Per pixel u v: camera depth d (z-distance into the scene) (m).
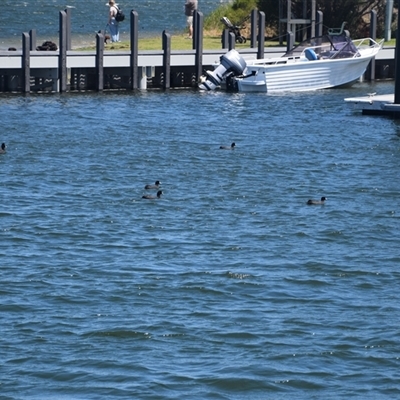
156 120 43.66
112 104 47.69
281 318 20.06
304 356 18.30
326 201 29.66
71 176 32.41
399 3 44.66
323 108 47.78
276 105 48.53
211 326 19.59
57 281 22.03
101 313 20.20
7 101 47.69
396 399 16.78
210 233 26.03
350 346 18.75
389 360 18.20
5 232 25.70
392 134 40.97
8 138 38.47
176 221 27.19
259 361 18.08
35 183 31.33
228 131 41.28
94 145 37.62
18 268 22.86
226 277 22.47
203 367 17.81
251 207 28.83
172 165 34.47
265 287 21.86
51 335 19.08
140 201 29.30
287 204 29.27
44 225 26.48
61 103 47.50
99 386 17.06
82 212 27.92
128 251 24.38
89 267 23.05
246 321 19.88
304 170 33.94
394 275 22.83
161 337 19.05
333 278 22.55
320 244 25.22
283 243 25.23
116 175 32.75
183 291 21.55
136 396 16.72
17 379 17.31
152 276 22.45
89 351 18.41
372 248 24.95
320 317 20.12
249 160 35.44
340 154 36.78
